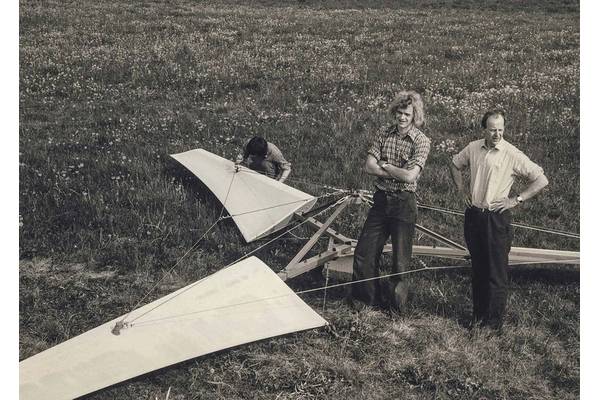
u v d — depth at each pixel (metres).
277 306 4.24
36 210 6.86
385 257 6.06
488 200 4.71
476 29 20.52
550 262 5.46
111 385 3.47
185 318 4.08
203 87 12.67
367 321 5.07
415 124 4.93
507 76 13.55
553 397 4.31
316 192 7.55
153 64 14.54
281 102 11.64
